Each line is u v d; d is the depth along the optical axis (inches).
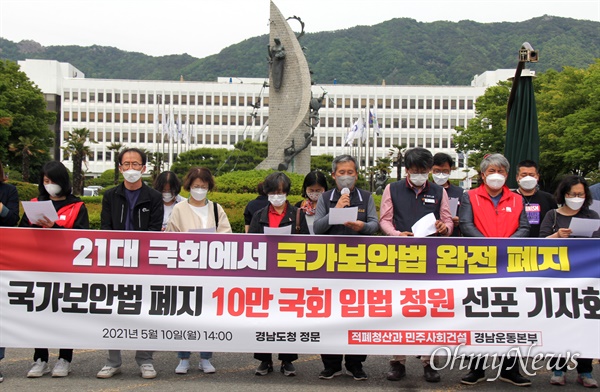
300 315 286.5
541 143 1700.3
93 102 3735.2
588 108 1493.6
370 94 3784.5
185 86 3757.4
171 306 287.7
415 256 288.5
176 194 373.4
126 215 306.5
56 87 3698.3
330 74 7170.3
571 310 285.6
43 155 2326.5
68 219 299.4
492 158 303.1
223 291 288.4
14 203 310.0
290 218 312.2
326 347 284.5
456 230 350.6
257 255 288.8
